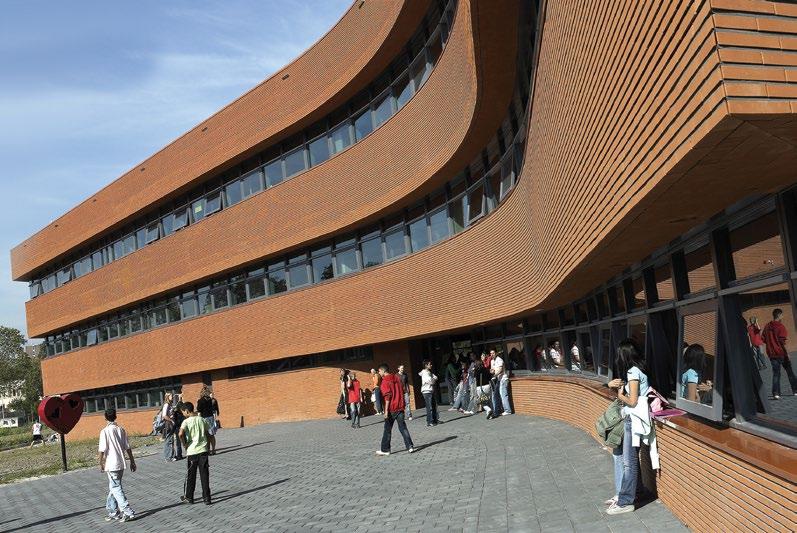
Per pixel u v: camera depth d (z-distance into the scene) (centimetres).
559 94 775
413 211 2208
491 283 1758
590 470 967
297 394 2781
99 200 3750
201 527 969
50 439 5291
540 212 1128
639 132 459
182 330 3250
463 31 1337
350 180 2366
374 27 2128
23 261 4653
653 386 820
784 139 353
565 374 1590
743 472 457
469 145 1706
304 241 2558
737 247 527
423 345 2534
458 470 1113
